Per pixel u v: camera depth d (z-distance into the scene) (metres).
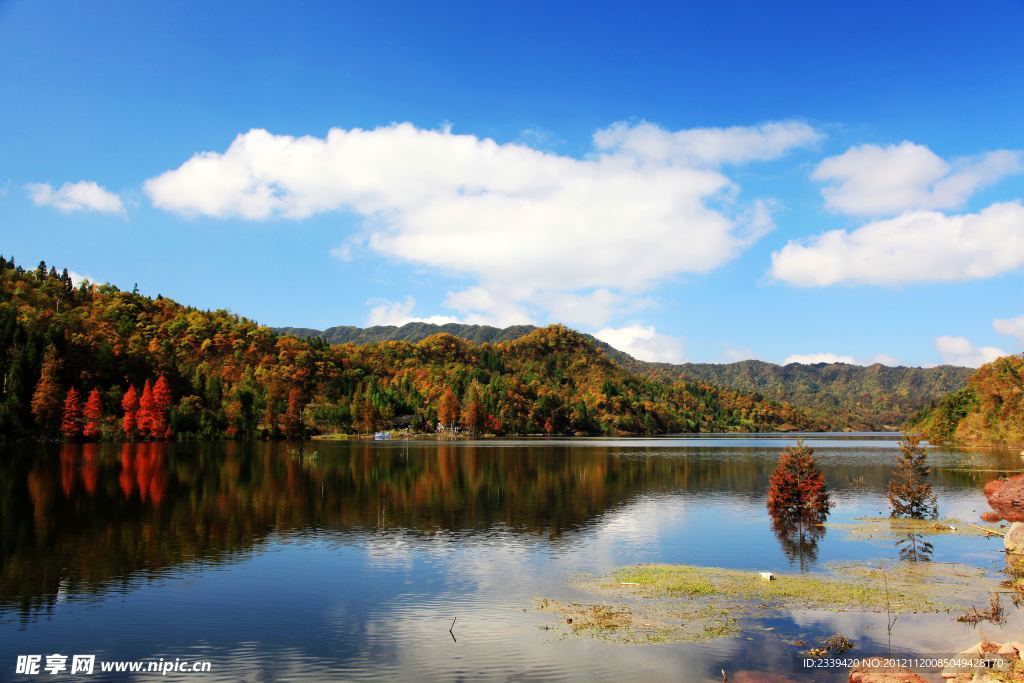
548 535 46.09
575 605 29.03
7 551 40.34
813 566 36.19
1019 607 28.06
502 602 29.62
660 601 29.45
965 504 60.25
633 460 118.88
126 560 38.09
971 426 167.88
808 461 55.06
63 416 129.88
